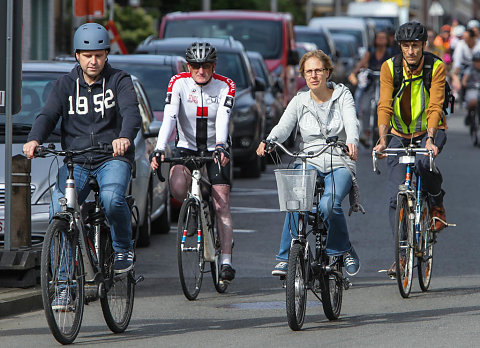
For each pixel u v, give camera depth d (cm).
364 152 5500
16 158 2230
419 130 2292
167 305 2148
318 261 1931
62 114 1878
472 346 1717
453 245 2864
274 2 11356
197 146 2262
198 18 5956
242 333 1861
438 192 2306
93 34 1838
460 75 7106
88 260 1794
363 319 1977
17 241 2231
